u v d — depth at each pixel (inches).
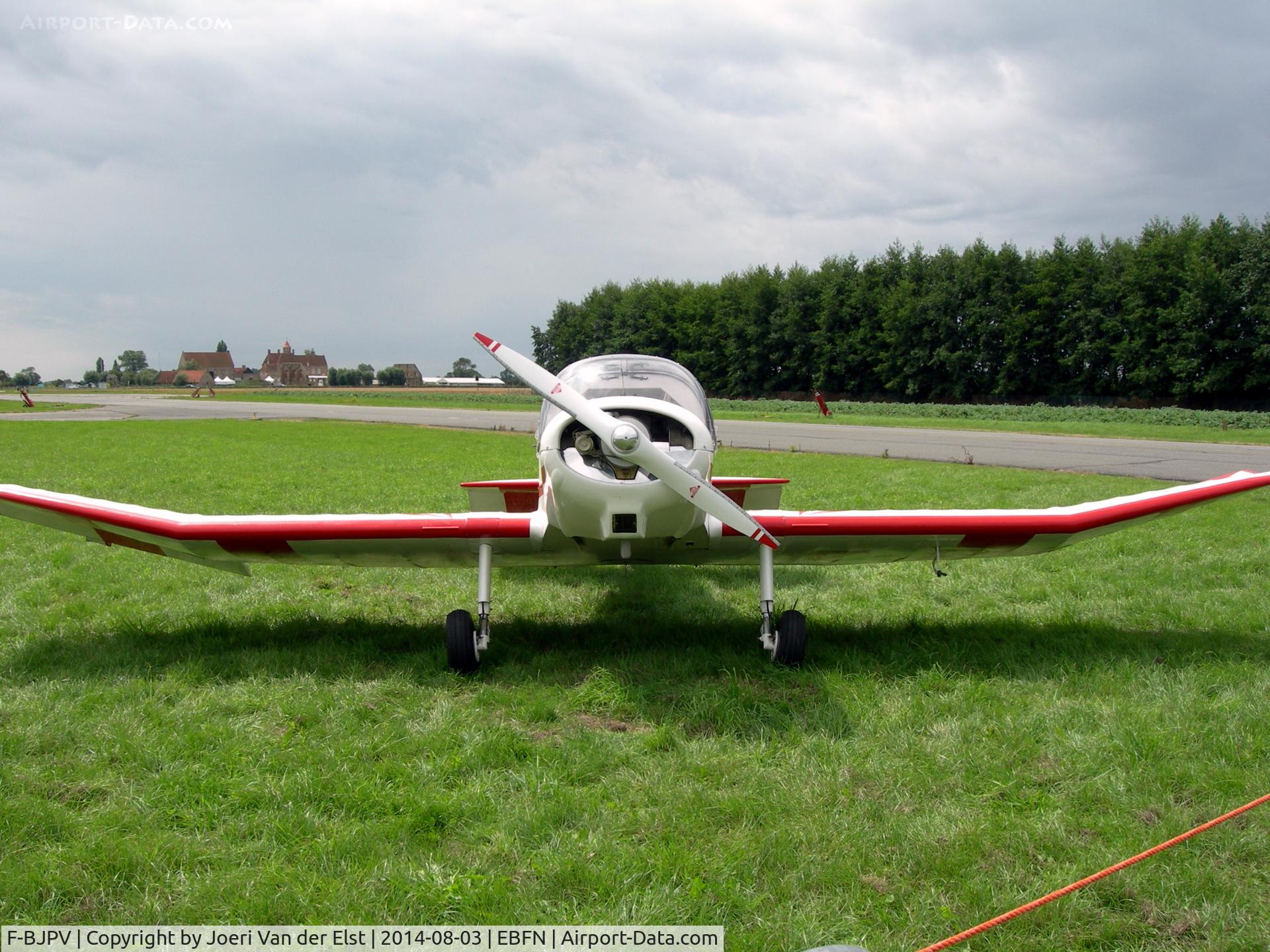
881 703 161.6
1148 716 152.6
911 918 97.3
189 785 126.3
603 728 154.9
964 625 217.0
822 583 270.1
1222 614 224.2
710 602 245.1
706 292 2819.9
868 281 2372.0
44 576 268.1
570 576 277.3
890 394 2368.4
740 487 240.1
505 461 641.0
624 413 181.0
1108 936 94.7
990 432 1034.1
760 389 2615.7
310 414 1583.4
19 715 153.4
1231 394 1829.5
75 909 99.2
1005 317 2126.0
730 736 147.8
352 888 101.9
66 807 122.0
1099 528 190.2
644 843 113.3
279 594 250.5
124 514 185.3
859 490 467.8
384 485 492.1
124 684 169.8
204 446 797.2
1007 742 143.6
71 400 2559.1
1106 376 2011.6
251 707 160.9
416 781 130.2
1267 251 1734.7
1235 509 394.9
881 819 119.0
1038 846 112.0
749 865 106.9
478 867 107.3
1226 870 106.5
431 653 194.2
